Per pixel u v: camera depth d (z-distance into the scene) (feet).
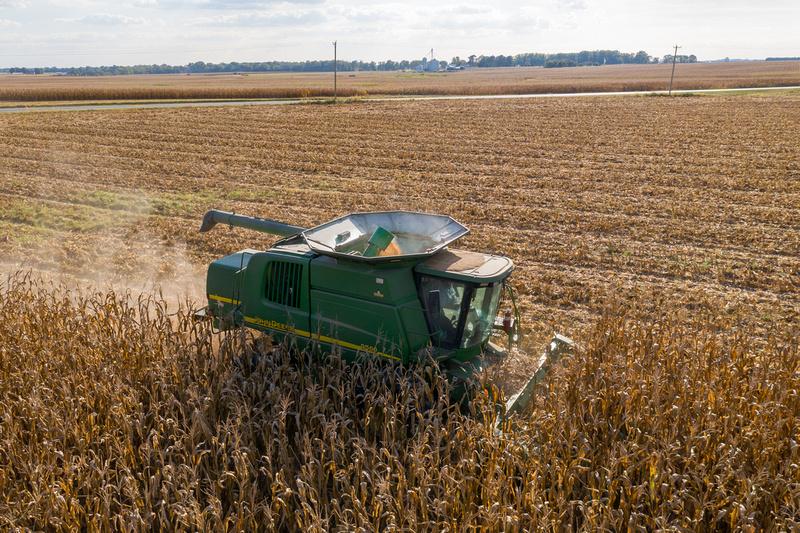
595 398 21.68
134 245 51.62
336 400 24.03
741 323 36.76
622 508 18.45
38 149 100.48
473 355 25.68
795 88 280.10
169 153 98.02
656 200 67.87
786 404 22.53
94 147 103.19
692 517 19.06
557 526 17.60
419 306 24.54
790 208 63.72
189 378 24.40
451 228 27.12
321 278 25.34
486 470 19.89
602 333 27.99
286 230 30.42
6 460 21.11
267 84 412.98
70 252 49.47
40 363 25.22
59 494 18.38
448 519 18.42
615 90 284.20
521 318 38.04
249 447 20.92
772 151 96.78
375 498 18.24
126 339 27.14
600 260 48.52
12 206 63.77
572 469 19.47
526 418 22.99
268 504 20.07
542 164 89.04
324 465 19.95
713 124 131.03
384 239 24.82
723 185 74.49
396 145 106.32
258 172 83.97
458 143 108.37
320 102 199.21
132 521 17.34
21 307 31.68
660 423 20.77
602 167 86.33
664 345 27.30
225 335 27.45
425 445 19.75
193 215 61.62
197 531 18.47
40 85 406.00
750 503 17.53
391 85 358.64
